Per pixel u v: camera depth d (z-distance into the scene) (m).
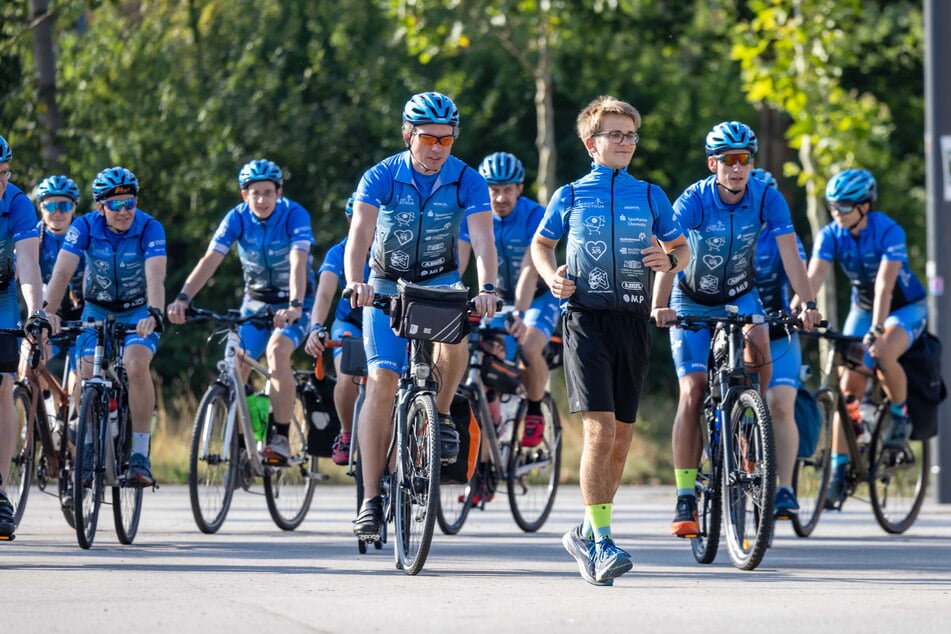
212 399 21.66
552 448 23.59
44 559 17.88
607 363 15.47
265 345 23.27
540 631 12.39
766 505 16.58
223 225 23.70
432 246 17.08
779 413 20.27
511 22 49.16
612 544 15.59
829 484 22.42
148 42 55.97
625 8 53.06
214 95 54.88
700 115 70.19
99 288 21.53
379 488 16.81
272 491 22.36
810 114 42.31
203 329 56.00
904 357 23.58
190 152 54.91
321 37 58.88
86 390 19.16
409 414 16.38
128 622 12.85
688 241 19.06
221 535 21.56
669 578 16.38
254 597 14.44
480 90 64.25
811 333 22.30
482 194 16.98
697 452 18.14
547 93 49.28
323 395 22.03
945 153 28.58
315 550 19.23
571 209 15.68
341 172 57.53
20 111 41.84
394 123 58.25
